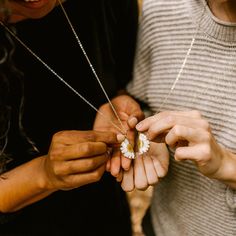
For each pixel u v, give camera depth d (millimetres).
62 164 499
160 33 604
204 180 584
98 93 680
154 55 626
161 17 598
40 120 632
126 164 538
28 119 619
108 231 744
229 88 534
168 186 673
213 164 472
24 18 545
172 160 628
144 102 699
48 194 602
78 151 489
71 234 702
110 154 548
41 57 605
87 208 706
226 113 540
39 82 612
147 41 637
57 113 642
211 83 550
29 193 571
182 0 578
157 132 484
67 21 608
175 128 455
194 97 573
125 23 699
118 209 750
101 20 653
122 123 627
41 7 505
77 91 651
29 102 611
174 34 586
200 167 482
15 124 600
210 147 457
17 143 619
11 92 566
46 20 587
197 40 557
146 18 625
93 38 644
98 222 728
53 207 675
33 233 673
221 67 538
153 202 752
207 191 586
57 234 689
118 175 541
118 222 756
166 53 602
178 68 587
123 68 733
